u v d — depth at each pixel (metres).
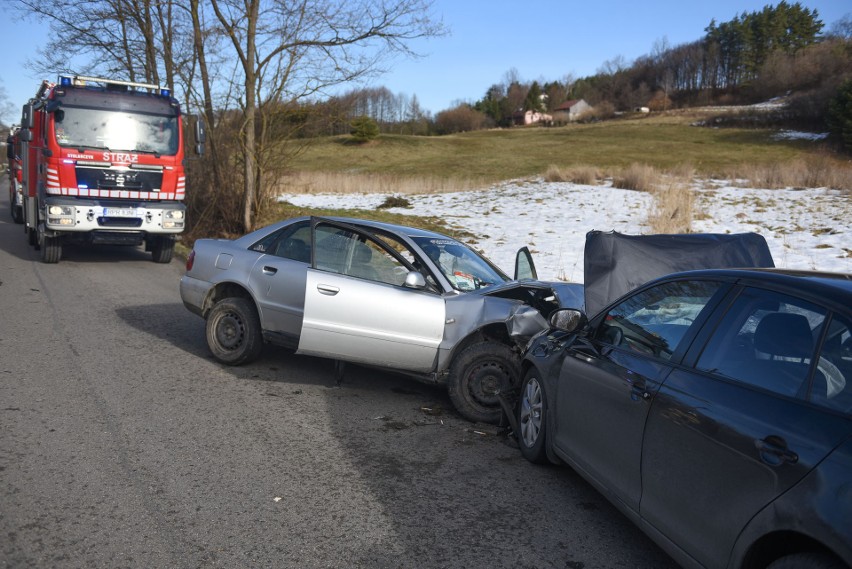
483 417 5.57
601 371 3.90
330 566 3.29
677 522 3.06
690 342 3.33
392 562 3.36
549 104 160.38
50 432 4.75
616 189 29.36
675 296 3.67
